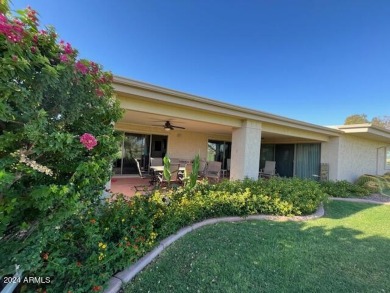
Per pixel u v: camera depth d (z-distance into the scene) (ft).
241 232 13.93
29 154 6.05
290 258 10.97
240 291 8.30
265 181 23.24
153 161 33.14
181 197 16.22
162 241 11.69
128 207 11.48
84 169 6.64
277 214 18.37
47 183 7.32
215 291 8.23
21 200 6.17
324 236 14.20
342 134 36.58
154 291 8.04
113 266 8.52
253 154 25.99
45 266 6.86
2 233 6.18
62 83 6.50
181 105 19.51
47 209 6.32
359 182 36.50
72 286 6.97
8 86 5.21
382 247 12.83
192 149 42.96
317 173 38.86
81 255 7.93
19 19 5.98
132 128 35.60
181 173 29.17
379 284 9.20
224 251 11.30
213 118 23.16
